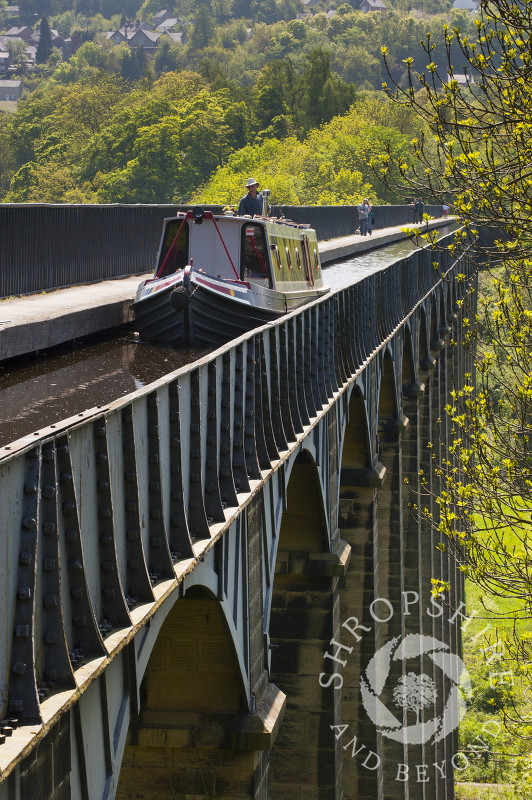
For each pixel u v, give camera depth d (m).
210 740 14.86
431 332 56.75
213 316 24.11
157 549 10.07
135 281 32.75
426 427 52.66
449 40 16.78
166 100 187.25
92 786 8.48
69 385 17.47
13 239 25.23
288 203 135.12
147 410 9.99
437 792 44.31
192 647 14.60
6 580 6.89
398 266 39.81
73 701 7.31
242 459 13.84
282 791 23.34
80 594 7.92
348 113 198.25
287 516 23.08
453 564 57.88
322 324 22.31
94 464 8.48
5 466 6.82
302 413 19.56
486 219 17.53
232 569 13.71
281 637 23.58
